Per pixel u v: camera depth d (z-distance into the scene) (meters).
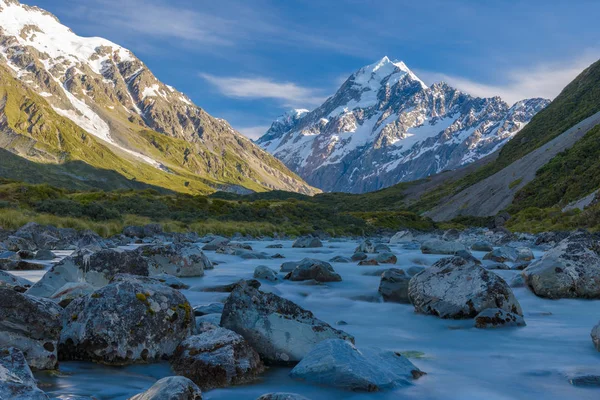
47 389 5.92
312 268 16.05
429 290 11.59
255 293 8.20
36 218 40.44
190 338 7.16
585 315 11.29
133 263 12.92
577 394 6.07
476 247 32.59
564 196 81.75
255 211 74.69
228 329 7.55
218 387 6.34
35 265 18.23
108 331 7.27
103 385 6.21
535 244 39.25
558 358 7.76
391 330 9.84
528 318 10.97
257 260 24.25
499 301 10.75
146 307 7.61
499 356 7.89
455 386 6.37
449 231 51.44
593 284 13.20
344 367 6.50
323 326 8.00
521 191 99.50
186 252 17.25
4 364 5.21
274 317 7.90
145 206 64.31
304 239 38.06
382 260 22.81
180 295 8.15
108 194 68.62
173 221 56.62
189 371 6.54
